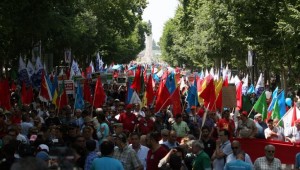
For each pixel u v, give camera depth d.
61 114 21.66
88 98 25.58
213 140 14.50
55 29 36.19
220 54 59.28
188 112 23.00
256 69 51.16
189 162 12.45
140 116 19.47
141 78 32.88
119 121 18.56
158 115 19.53
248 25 34.22
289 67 33.59
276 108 19.67
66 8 39.22
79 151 11.41
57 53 54.84
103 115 17.16
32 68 29.95
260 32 34.06
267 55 36.66
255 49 36.75
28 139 15.51
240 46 49.06
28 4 26.81
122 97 35.47
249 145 15.92
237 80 33.97
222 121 18.66
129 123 18.44
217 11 44.12
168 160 10.48
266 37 34.00
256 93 31.45
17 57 41.69
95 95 21.53
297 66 34.09
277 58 36.41
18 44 37.50
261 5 33.56
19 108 22.44
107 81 43.00
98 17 62.91
